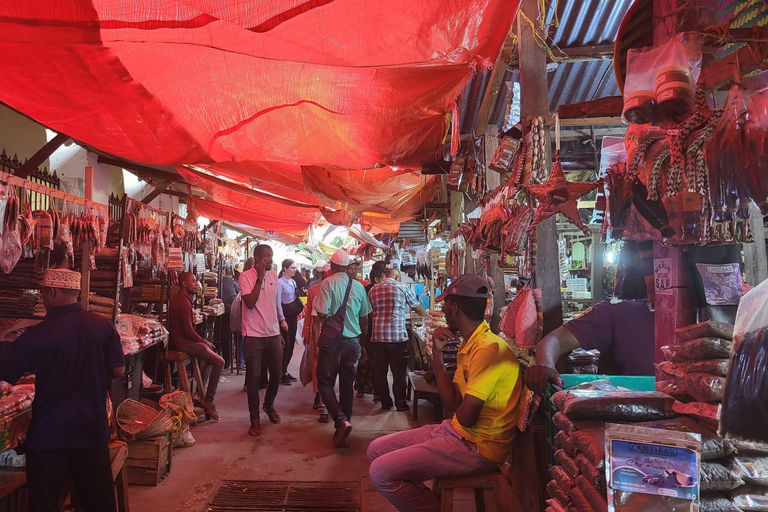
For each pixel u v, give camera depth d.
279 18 2.31
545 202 2.48
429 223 7.70
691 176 1.44
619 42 1.96
